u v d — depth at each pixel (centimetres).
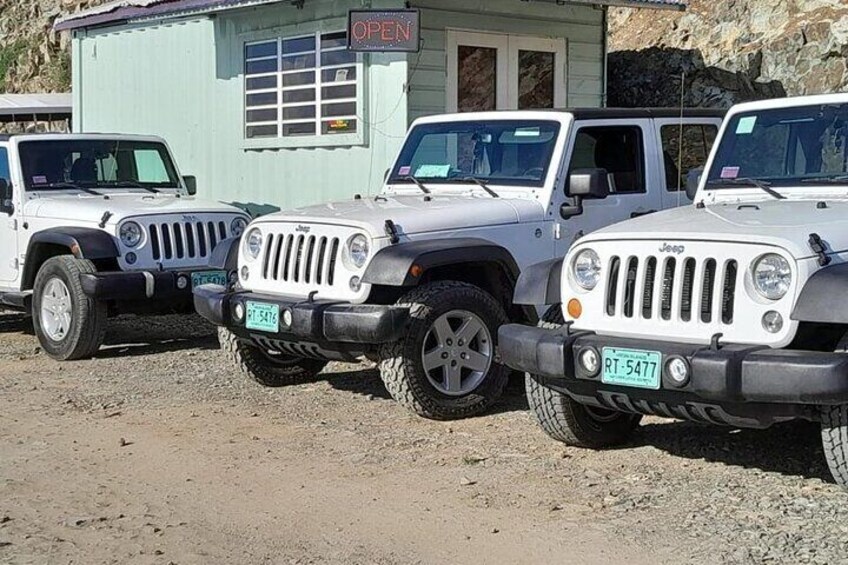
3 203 1093
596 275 607
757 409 557
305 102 1355
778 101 712
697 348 555
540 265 652
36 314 1020
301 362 876
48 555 517
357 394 842
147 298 988
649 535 525
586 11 1386
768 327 546
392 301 761
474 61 1298
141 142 1174
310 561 506
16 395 857
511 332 637
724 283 559
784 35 1494
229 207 1066
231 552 518
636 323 588
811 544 506
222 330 859
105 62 1677
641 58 1608
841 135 677
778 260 545
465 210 771
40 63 2739
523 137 832
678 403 574
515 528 541
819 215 600
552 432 674
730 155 719
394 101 1251
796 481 604
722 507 562
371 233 732
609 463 649
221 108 1477
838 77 1415
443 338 745
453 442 699
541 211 795
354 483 618
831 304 521
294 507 581
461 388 754
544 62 1359
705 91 1505
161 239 1014
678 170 856
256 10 1410
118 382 900
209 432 734
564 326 615
